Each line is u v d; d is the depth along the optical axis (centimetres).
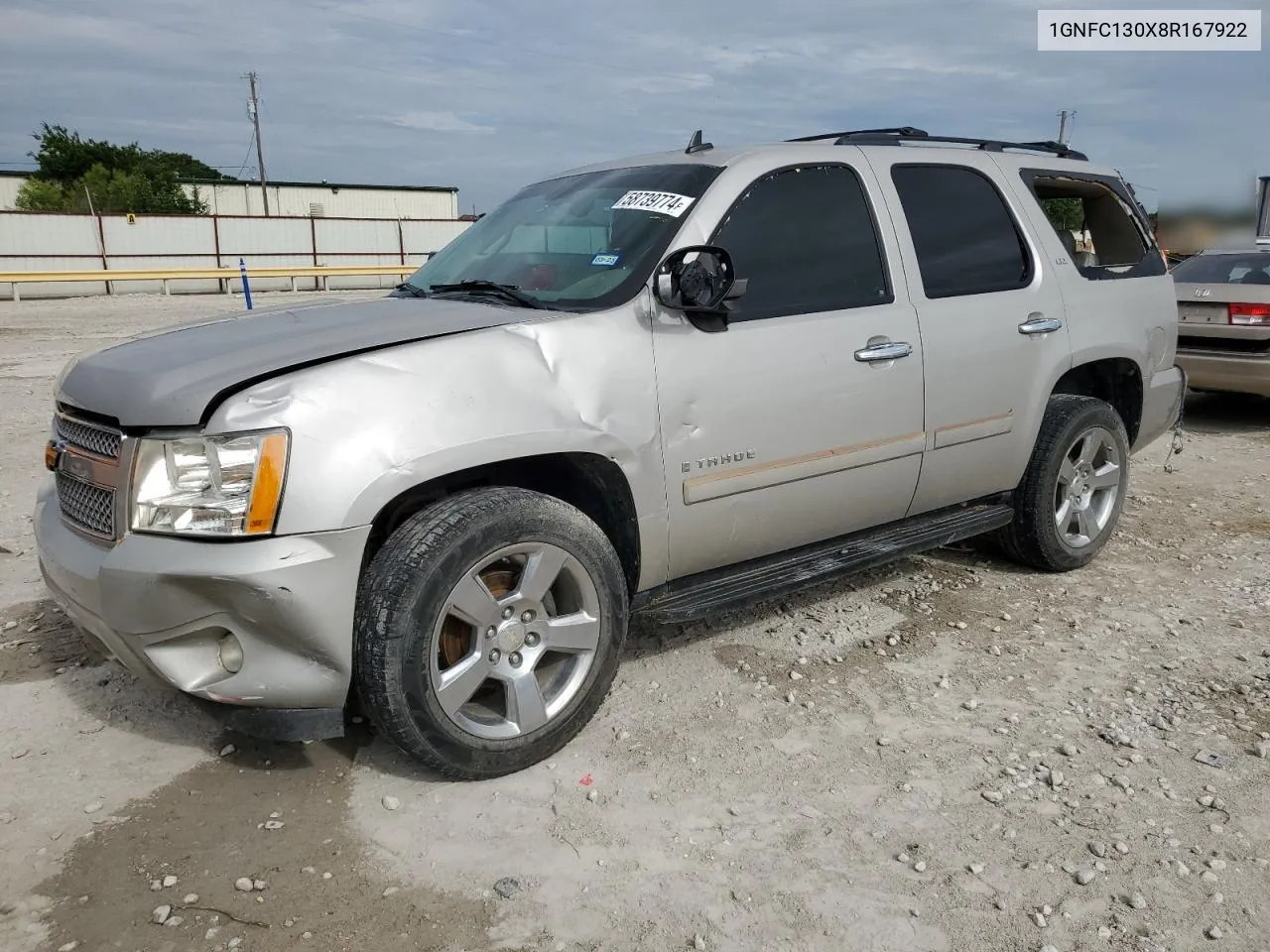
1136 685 375
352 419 273
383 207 5306
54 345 1491
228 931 246
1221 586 480
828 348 369
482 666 300
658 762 321
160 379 282
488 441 290
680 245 344
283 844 279
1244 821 290
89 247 3092
